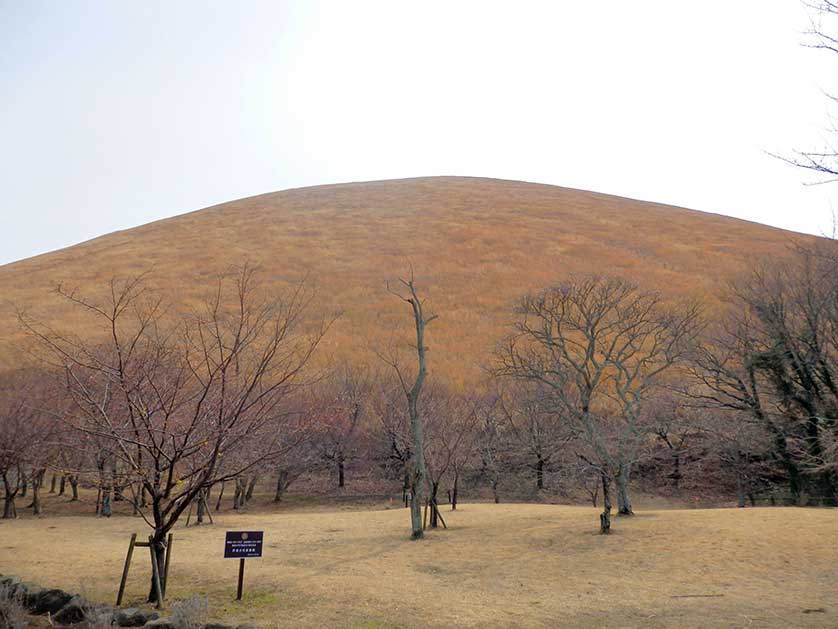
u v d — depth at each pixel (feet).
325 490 116.88
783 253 223.10
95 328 153.99
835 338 96.43
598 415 104.99
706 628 29.45
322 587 37.68
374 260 236.84
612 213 289.12
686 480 115.24
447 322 183.42
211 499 111.86
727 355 110.73
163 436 33.55
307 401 86.02
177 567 44.45
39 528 70.03
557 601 34.55
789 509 62.08
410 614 31.96
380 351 160.86
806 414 96.73
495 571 42.57
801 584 36.88
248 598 35.17
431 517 65.51
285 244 254.06
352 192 335.47
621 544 49.37
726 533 50.19
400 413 112.27
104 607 30.17
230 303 180.24
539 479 114.21
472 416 108.27
